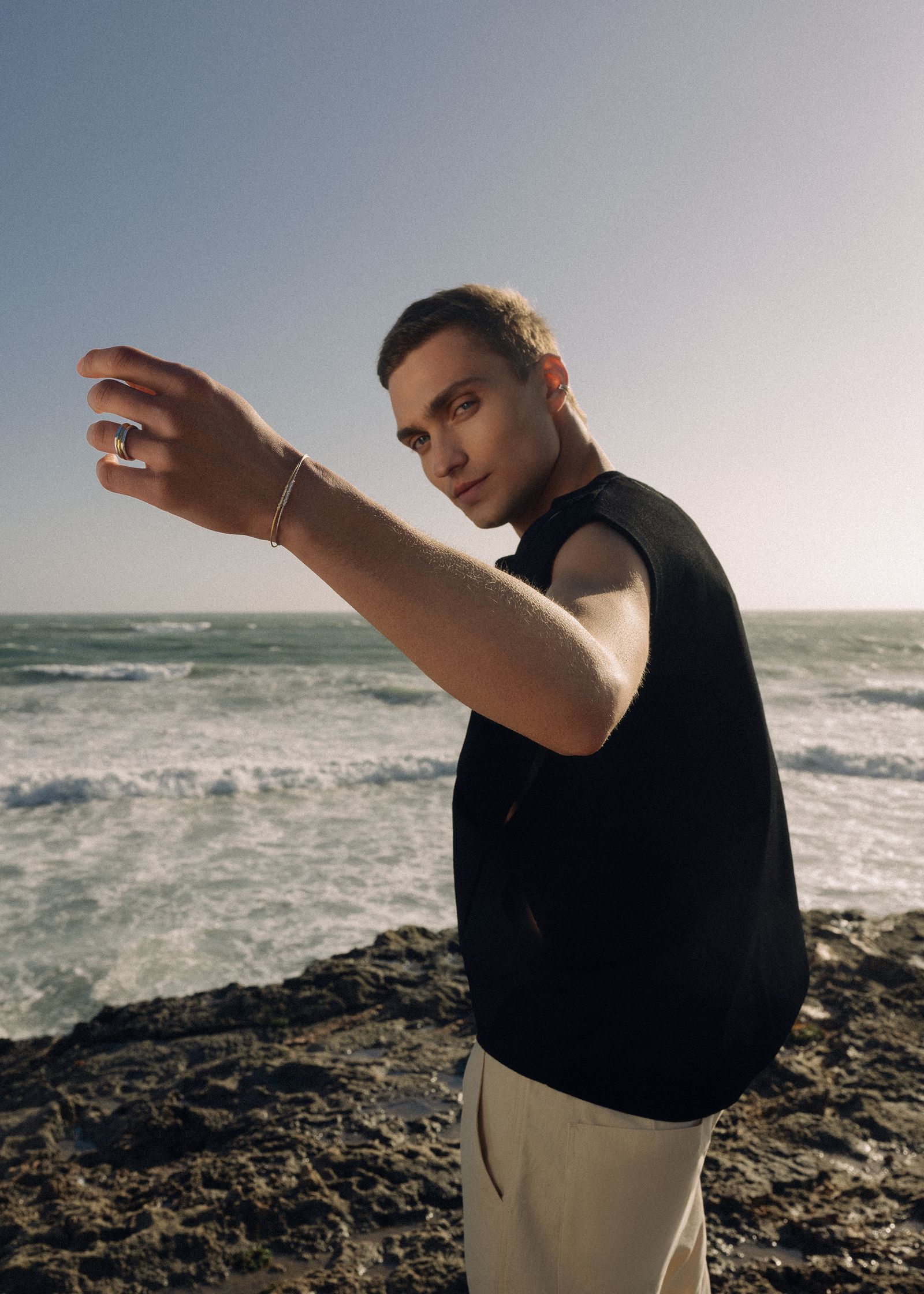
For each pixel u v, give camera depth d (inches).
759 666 1763.0
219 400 20.7
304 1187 101.7
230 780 539.2
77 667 1450.5
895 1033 136.3
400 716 912.9
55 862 379.6
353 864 370.6
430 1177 103.9
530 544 32.1
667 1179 34.7
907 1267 82.0
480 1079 40.4
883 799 517.3
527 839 33.4
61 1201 109.0
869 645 2571.4
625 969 32.7
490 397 37.2
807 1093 118.3
